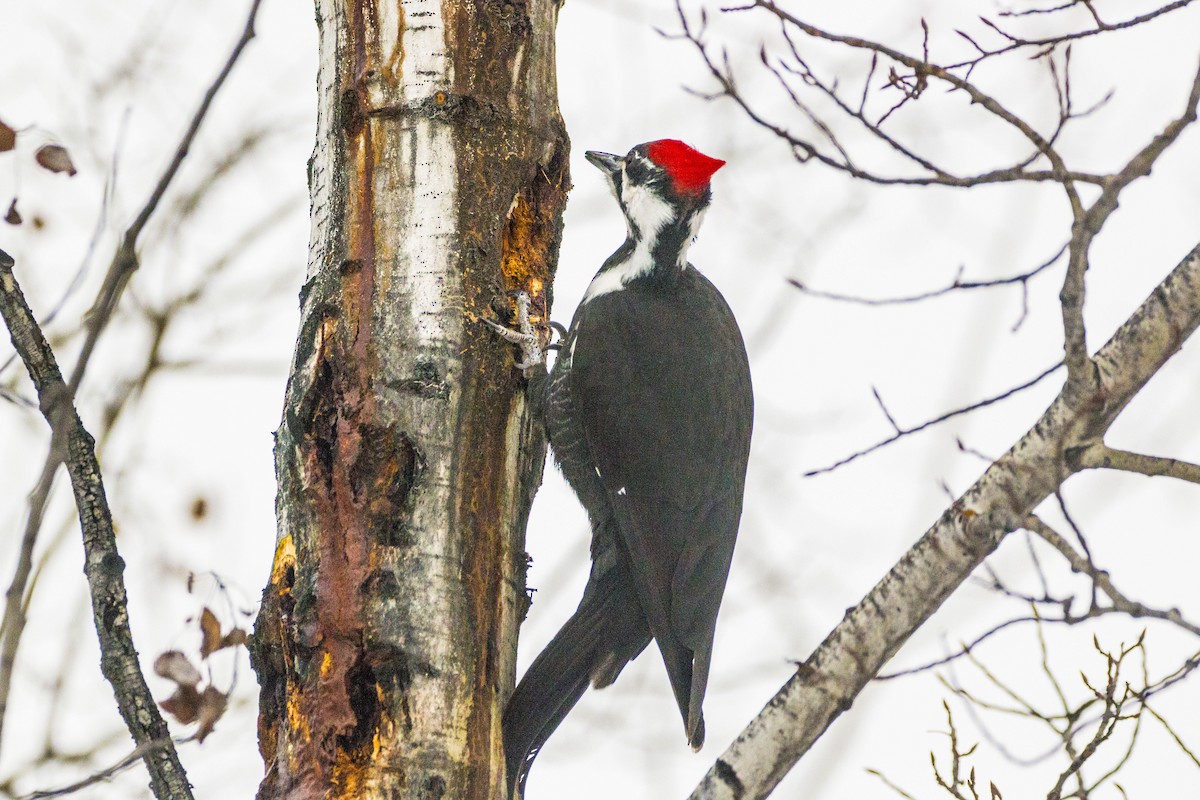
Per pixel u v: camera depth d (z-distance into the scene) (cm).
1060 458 812
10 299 848
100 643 832
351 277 938
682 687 1030
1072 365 802
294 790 832
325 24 999
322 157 983
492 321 946
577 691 1035
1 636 665
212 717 856
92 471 853
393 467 895
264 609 888
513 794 884
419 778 826
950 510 831
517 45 1001
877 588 840
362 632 852
